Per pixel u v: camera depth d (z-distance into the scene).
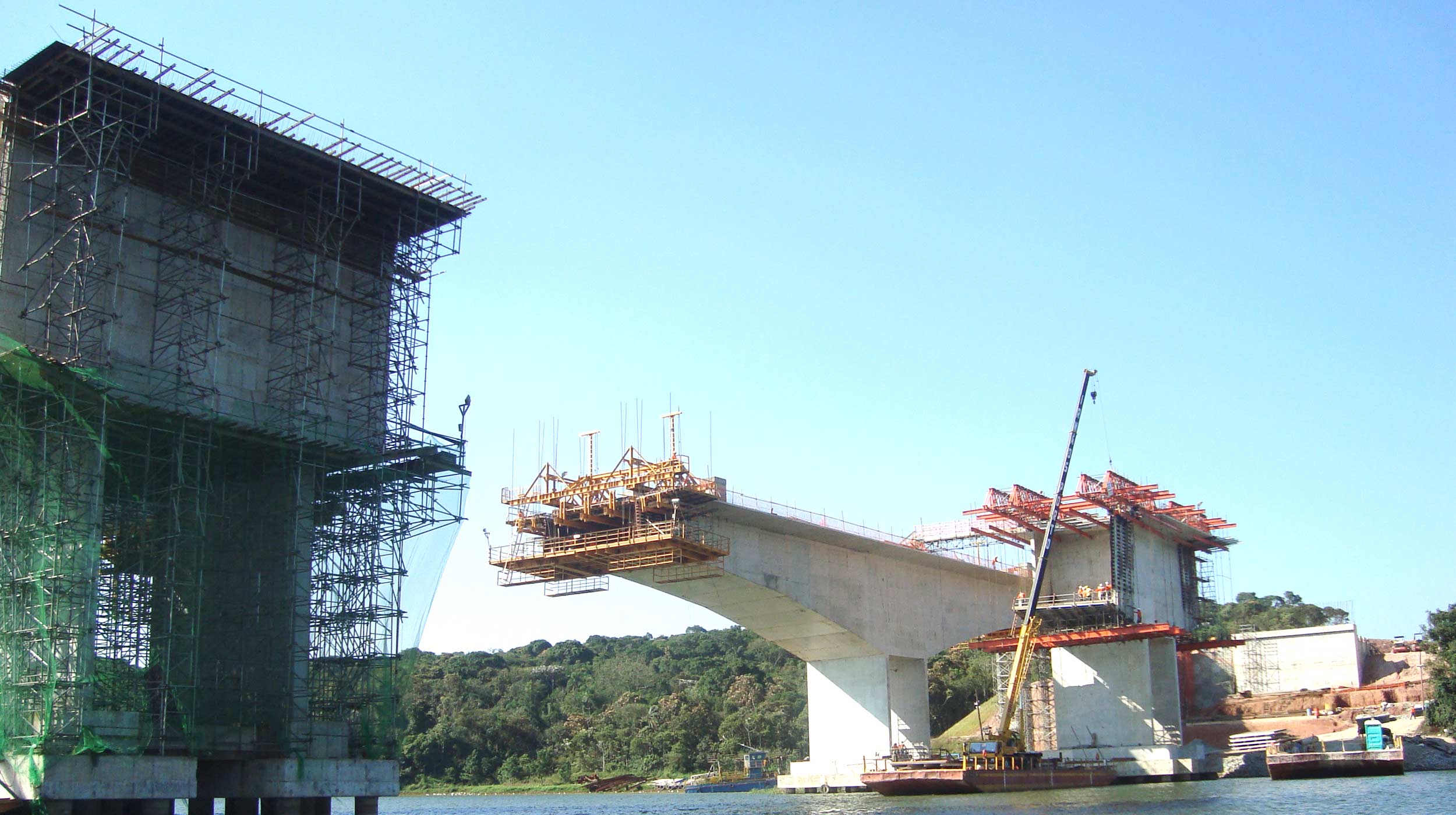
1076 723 118.75
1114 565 115.25
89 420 58.78
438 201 75.69
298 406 68.12
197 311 63.94
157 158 64.94
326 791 64.50
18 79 61.19
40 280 60.69
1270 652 151.00
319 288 70.06
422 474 72.94
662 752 173.50
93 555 57.66
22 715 55.66
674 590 97.75
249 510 67.62
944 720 172.12
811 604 99.75
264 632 65.56
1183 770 114.38
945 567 114.00
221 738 62.44
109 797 55.84
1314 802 76.44
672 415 87.75
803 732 173.88
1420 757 110.62
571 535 91.81
